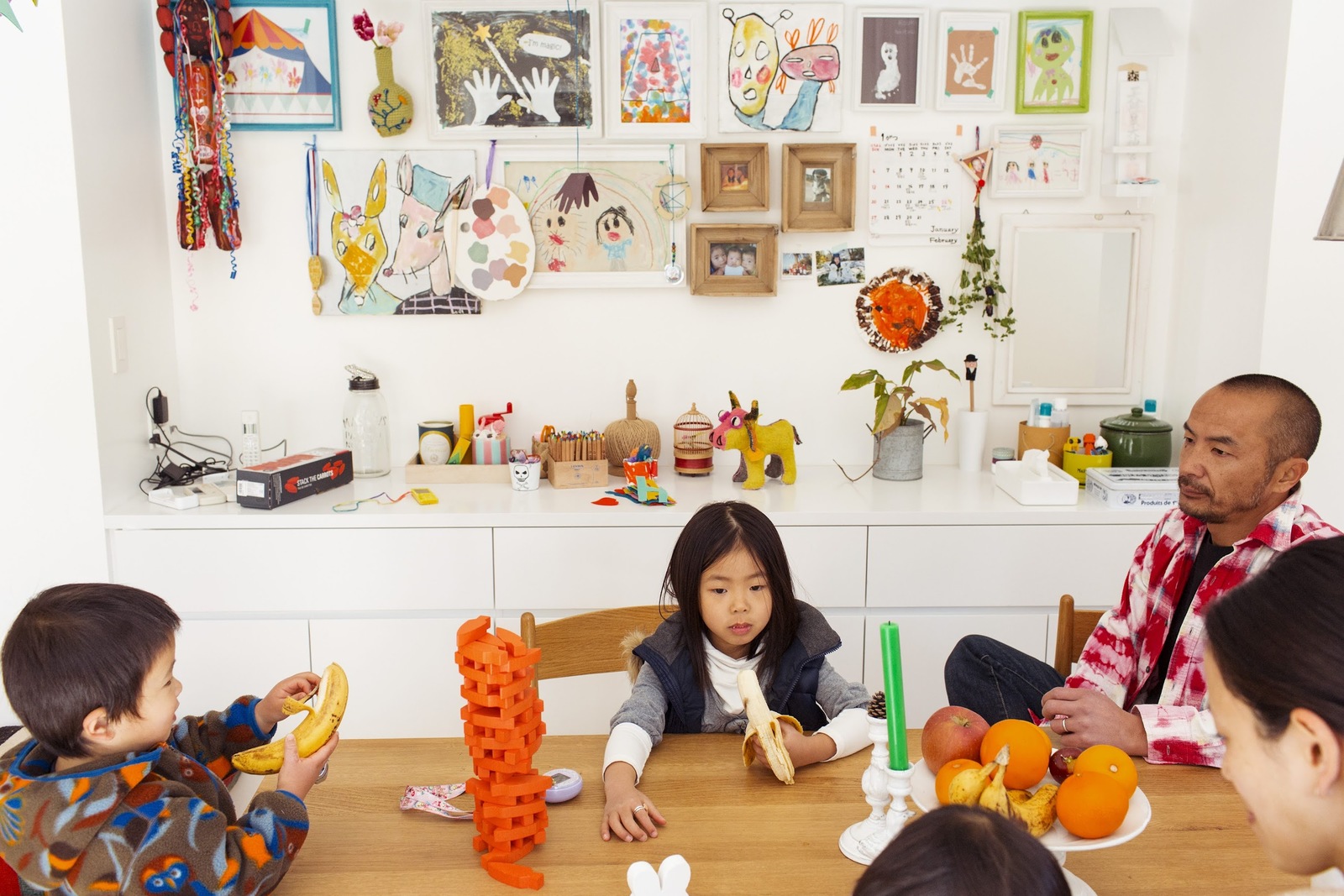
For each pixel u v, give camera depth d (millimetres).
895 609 2240
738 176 2492
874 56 2477
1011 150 2518
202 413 2561
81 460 2162
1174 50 2502
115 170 2234
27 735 1326
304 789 1043
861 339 2592
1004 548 2215
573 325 2578
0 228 2070
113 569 2201
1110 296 2580
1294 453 1374
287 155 2477
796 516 2186
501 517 2180
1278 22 2146
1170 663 1485
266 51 2416
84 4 2107
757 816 1108
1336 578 656
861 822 1051
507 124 2467
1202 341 2445
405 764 1245
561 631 1545
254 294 2525
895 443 2453
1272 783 672
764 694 1451
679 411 2623
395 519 2178
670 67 2463
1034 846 589
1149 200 2566
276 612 2225
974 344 2605
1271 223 2180
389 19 2436
